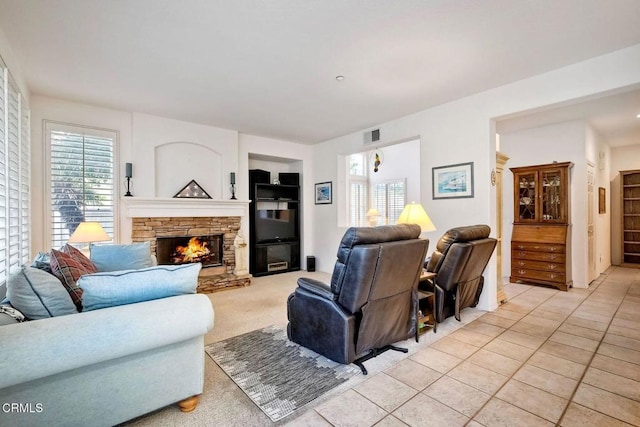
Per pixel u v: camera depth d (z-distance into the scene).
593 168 5.10
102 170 4.05
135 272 1.64
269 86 3.40
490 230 3.26
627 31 2.39
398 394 1.94
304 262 6.35
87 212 3.94
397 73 3.09
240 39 2.49
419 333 2.88
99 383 1.49
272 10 2.13
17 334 1.25
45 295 1.55
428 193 4.13
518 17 2.21
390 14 2.18
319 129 5.18
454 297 3.13
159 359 1.64
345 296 2.15
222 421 1.70
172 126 4.57
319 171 6.24
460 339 2.76
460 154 3.78
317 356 2.48
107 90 3.50
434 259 3.04
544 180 4.85
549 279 4.63
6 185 2.33
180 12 2.15
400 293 2.39
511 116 3.46
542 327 3.02
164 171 4.56
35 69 2.98
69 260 1.98
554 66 2.96
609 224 6.36
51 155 3.72
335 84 3.36
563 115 4.39
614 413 1.74
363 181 8.62
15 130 2.71
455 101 3.83
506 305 3.74
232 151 5.19
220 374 2.21
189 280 1.77
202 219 4.82
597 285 4.76
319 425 1.66
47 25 2.28
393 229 2.24
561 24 2.30
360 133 5.25
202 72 3.07
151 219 4.36
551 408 1.79
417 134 4.29
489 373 2.18
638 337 2.77
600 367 2.25
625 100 3.80
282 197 6.16
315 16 2.20
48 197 3.69
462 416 1.72
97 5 2.06
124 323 1.44
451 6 2.09
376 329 2.29
